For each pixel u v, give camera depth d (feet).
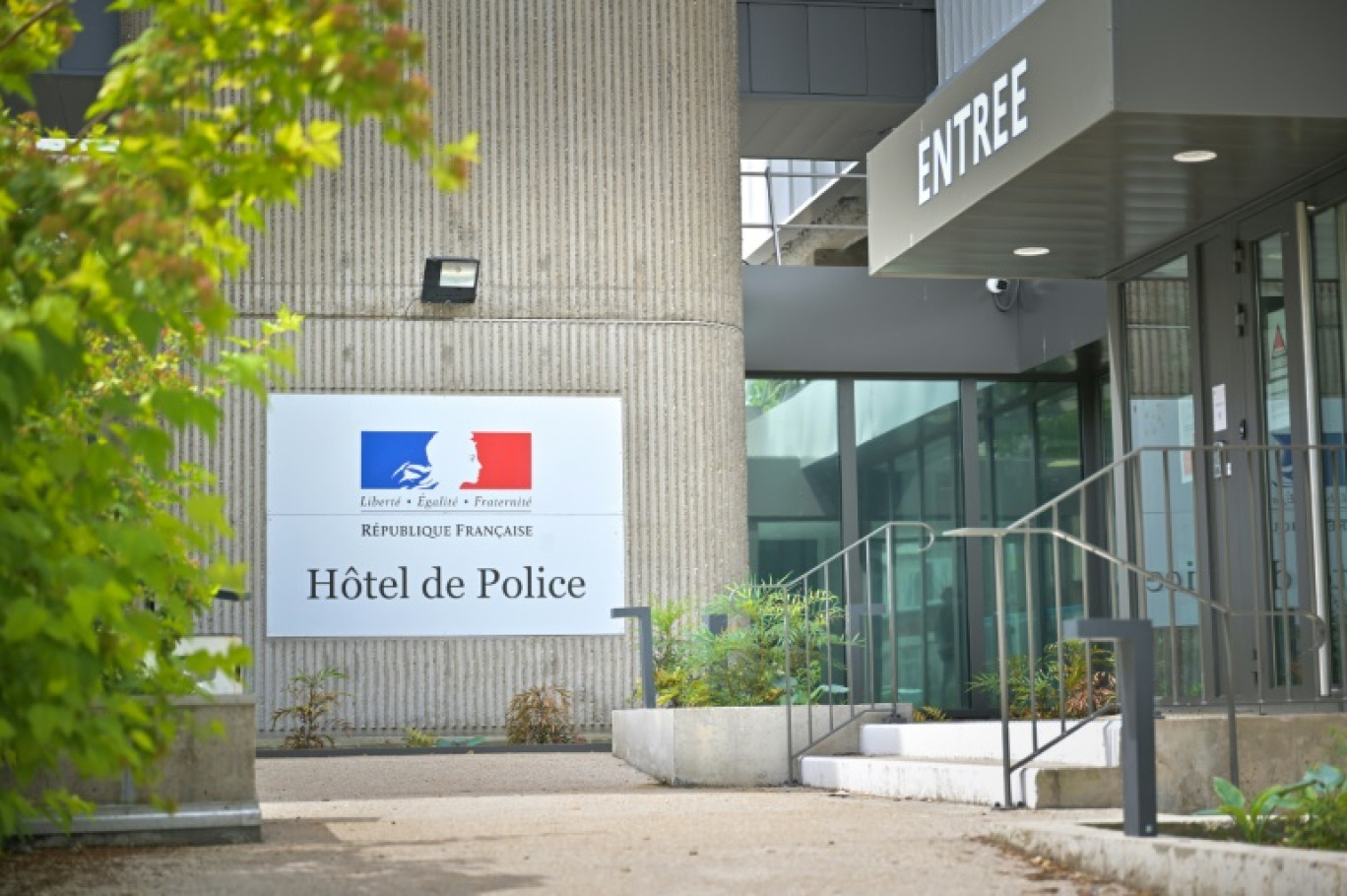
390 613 40.40
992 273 30.86
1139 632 14.11
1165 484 20.90
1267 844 14.84
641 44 42.27
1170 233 28.43
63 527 10.28
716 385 42.09
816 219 49.24
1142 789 13.94
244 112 10.40
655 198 42.14
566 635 40.96
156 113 10.14
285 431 40.27
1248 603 27.43
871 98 44.27
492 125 41.63
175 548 11.61
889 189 29.55
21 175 10.79
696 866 14.53
